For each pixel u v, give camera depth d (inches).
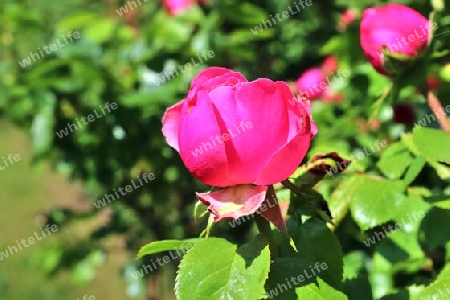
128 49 37.3
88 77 35.7
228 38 38.0
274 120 15.0
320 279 15.6
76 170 43.4
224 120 15.0
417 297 17.3
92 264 43.2
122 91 36.6
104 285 85.7
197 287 15.0
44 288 86.6
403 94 24.9
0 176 127.7
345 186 19.4
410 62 19.3
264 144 15.0
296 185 16.5
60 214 41.4
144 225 47.5
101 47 38.3
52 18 75.5
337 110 35.0
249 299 14.8
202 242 15.4
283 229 15.2
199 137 15.0
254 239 15.5
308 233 16.7
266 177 15.0
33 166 45.2
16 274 90.8
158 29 36.8
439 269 20.6
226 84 15.3
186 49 36.6
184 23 38.0
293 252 16.7
